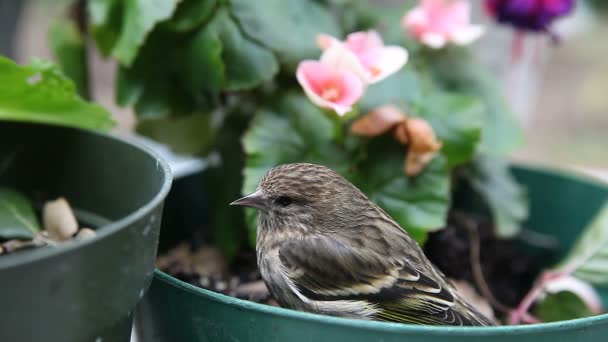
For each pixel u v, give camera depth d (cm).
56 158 55
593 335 50
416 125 58
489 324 55
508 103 64
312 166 56
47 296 46
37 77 56
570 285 63
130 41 57
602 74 134
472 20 71
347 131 59
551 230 66
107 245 47
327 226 56
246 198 56
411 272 55
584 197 65
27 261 45
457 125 60
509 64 72
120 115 94
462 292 61
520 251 66
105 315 48
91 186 55
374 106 60
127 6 57
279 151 58
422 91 61
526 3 63
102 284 47
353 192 56
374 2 77
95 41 60
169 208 62
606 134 119
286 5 59
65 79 53
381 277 55
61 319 46
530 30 64
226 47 58
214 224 62
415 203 58
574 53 137
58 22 63
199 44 58
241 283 60
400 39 63
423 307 54
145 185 53
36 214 55
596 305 62
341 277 55
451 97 61
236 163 61
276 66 58
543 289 59
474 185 63
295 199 56
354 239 55
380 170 59
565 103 127
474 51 66
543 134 119
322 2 60
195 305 52
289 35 59
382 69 56
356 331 49
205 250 62
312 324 49
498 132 64
